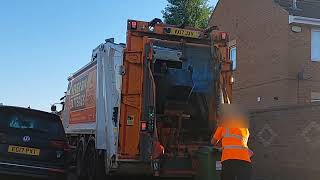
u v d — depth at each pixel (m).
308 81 20.36
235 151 8.50
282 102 20.12
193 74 10.56
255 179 13.60
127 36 10.16
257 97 21.98
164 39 10.53
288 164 12.39
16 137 10.70
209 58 10.72
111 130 10.80
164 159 9.75
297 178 12.02
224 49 10.82
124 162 9.95
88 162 12.85
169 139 10.33
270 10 21.48
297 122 12.19
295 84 20.17
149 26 10.38
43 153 10.84
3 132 10.64
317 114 11.54
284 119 12.67
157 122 10.35
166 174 9.70
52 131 11.11
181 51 10.59
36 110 11.13
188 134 10.63
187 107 10.60
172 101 10.46
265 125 13.42
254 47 22.53
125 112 9.97
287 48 20.23
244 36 23.47
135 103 9.96
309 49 20.55
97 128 12.09
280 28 20.72
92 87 13.17
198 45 10.75
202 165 9.38
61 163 10.98
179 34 10.62
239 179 8.44
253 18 22.77
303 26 20.53
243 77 23.27
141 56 10.09
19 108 10.98
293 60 20.27
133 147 9.90
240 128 8.73
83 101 14.20
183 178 10.37
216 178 9.14
